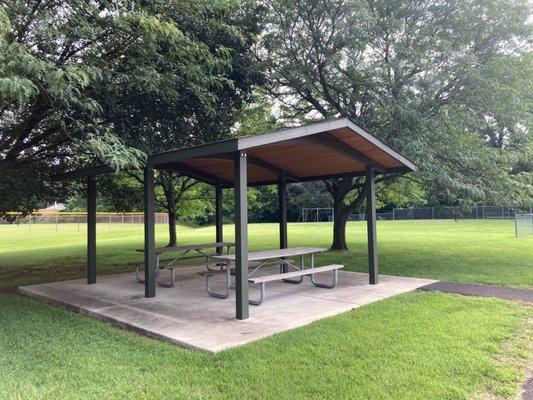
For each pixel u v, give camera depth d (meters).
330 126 5.88
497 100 9.46
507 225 27.20
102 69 6.98
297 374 3.52
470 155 9.71
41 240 24.17
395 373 3.49
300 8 10.40
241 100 10.70
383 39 10.56
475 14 10.16
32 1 6.54
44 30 5.95
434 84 9.53
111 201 12.77
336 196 14.13
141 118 8.48
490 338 4.33
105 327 5.17
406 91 9.70
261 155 7.41
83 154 7.28
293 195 23.66
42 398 3.21
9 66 4.61
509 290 6.90
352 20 9.69
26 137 8.57
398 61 9.67
